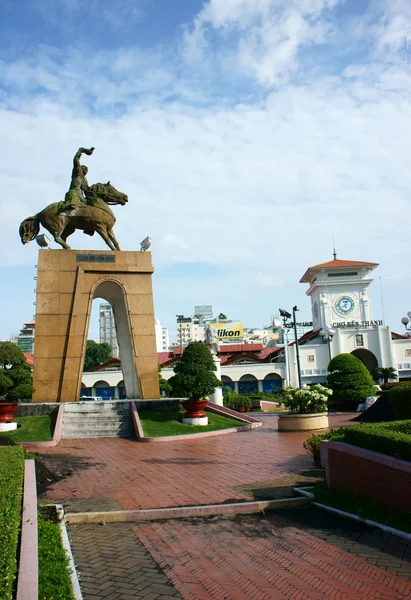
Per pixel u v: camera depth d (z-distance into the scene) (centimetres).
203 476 1074
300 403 1927
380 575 549
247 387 5344
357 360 3158
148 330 2211
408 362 5119
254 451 1403
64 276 2134
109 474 1118
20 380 1811
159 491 937
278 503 828
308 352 5212
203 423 1927
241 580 546
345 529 700
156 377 2177
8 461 726
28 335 10175
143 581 542
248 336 11438
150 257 2270
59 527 708
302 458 1249
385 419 1677
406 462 718
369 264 5716
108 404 2005
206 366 1967
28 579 441
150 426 1830
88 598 501
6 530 451
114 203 2347
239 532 708
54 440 1617
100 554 625
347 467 826
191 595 509
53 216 2209
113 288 2297
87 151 2342
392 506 733
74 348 2073
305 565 583
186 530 723
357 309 5709
